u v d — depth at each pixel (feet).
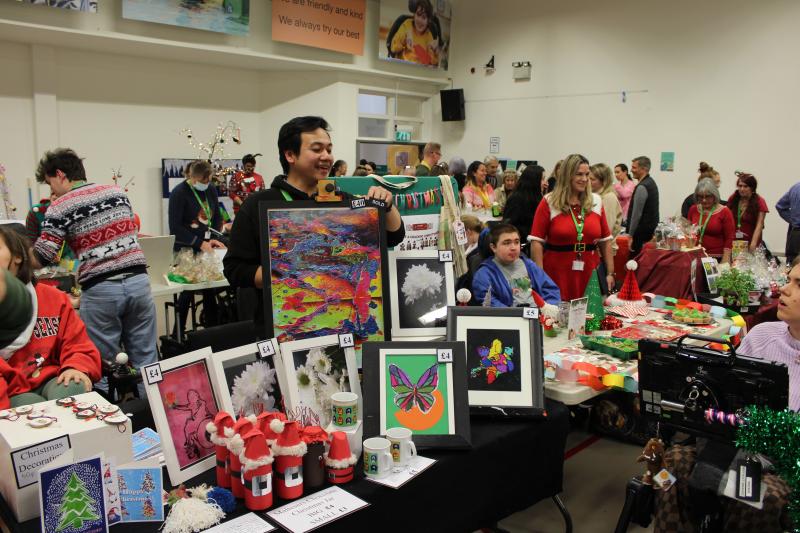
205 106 26.76
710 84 25.67
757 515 6.07
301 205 6.92
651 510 6.97
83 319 10.77
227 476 5.37
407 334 7.71
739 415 5.50
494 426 6.92
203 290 16.38
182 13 21.57
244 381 5.96
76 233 10.39
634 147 28.22
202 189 17.04
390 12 29.53
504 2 31.94
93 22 20.01
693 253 14.21
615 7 28.12
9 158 20.98
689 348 5.82
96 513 4.75
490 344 7.35
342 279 6.98
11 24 18.21
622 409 11.76
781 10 23.59
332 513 5.08
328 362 6.46
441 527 6.20
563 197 12.55
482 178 22.07
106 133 23.40
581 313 9.91
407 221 10.68
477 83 33.63
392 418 6.38
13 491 4.79
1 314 6.88
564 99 30.37
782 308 6.77
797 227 19.53
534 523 8.97
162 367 5.54
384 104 32.19
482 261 10.70
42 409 5.43
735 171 25.30
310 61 26.66
